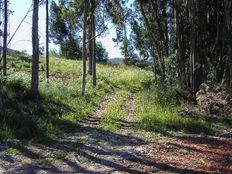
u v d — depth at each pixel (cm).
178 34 2973
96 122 1908
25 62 4366
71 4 3059
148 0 3553
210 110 2227
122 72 4803
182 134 1720
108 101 2809
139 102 2661
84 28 2817
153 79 4141
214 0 2769
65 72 4250
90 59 4294
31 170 1085
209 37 2788
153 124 1848
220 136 1714
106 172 1093
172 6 3272
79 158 1228
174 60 3189
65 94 2522
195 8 2748
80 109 2216
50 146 1356
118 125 1833
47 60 3403
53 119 1762
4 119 1550
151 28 3662
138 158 1256
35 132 1488
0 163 1130
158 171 1124
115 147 1399
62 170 1102
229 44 2452
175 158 1279
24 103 1941
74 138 1507
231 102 2267
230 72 2428
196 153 1363
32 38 2153
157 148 1411
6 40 2672
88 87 3238
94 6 3059
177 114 2102
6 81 2173
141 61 5344
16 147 1290
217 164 1213
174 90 2623
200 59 2723
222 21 2700
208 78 2659
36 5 2161
